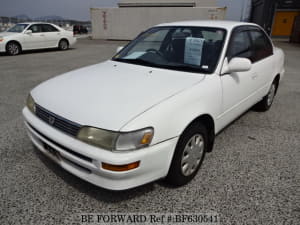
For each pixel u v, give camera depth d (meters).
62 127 1.73
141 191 2.03
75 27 29.08
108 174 1.57
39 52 11.01
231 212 1.82
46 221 1.73
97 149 1.57
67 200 1.92
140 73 2.29
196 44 2.50
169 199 1.95
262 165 2.42
